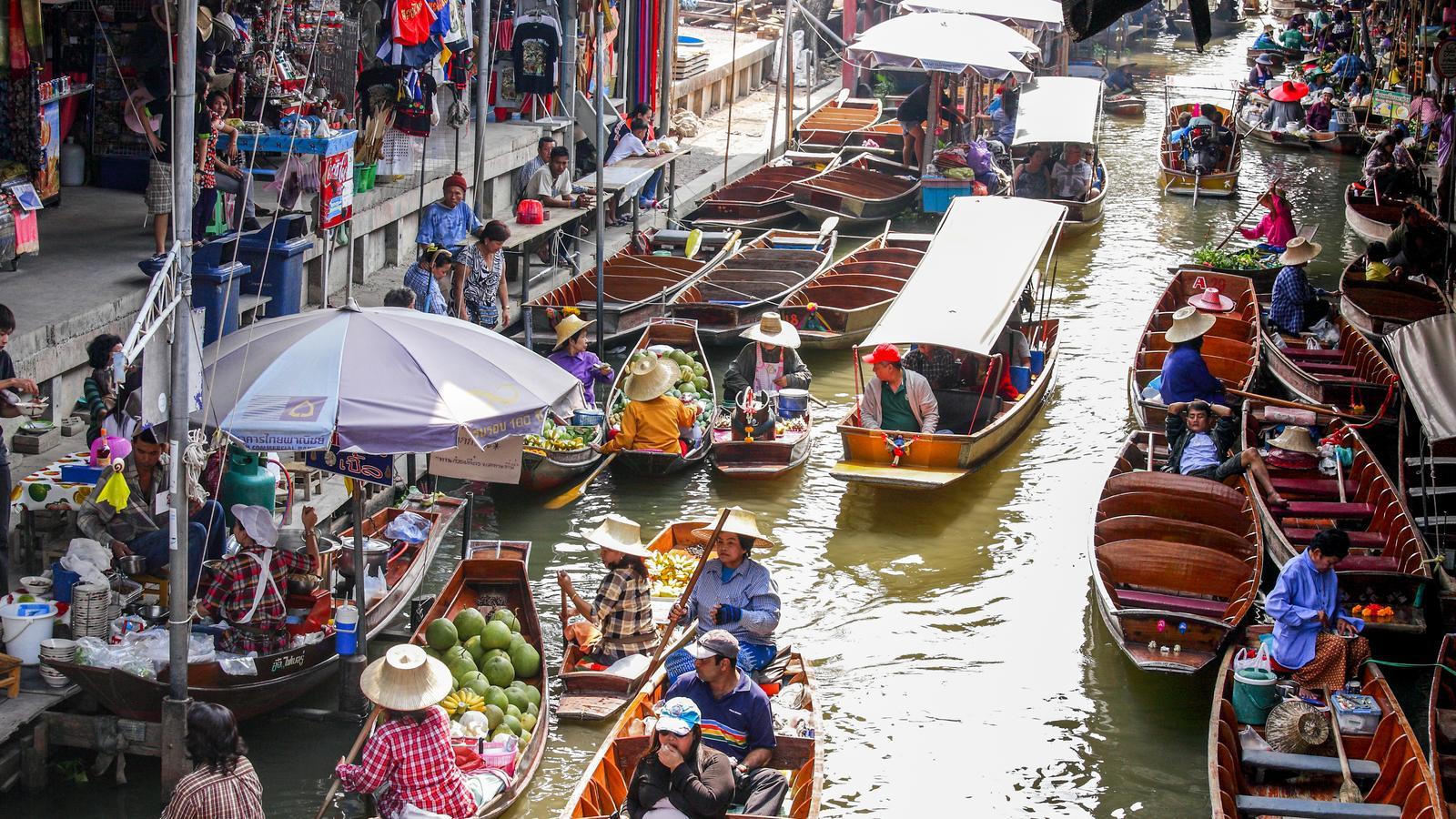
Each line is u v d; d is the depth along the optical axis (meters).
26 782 9.81
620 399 17.52
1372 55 42.09
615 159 25.00
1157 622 12.10
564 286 20.42
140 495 11.16
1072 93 30.58
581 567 14.08
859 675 12.52
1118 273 25.80
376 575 12.15
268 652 10.46
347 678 10.73
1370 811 10.02
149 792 9.88
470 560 12.38
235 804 8.20
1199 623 12.02
